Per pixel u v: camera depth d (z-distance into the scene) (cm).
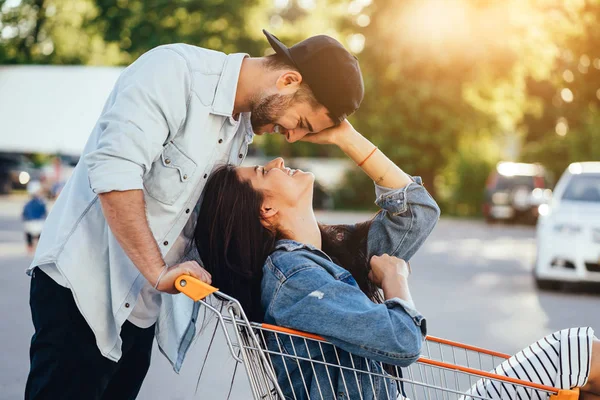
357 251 388
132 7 3653
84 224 338
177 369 372
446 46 3403
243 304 353
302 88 337
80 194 342
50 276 340
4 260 1525
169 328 375
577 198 1281
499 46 3344
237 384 648
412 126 3566
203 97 336
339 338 321
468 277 1432
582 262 1215
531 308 1073
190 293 312
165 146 337
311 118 344
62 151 2142
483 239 2369
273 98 338
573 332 355
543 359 357
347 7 3694
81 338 341
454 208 3697
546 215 1277
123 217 316
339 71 333
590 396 356
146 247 318
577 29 3438
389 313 325
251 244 350
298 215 357
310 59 333
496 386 363
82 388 342
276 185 354
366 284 387
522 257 1836
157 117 325
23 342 786
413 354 322
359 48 3712
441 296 1179
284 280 334
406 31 3456
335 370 338
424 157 3578
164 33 3622
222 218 350
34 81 2258
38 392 340
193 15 3647
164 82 328
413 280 1376
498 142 4156
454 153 3638
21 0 4300
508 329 909
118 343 341
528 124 4250
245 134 365
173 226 345
